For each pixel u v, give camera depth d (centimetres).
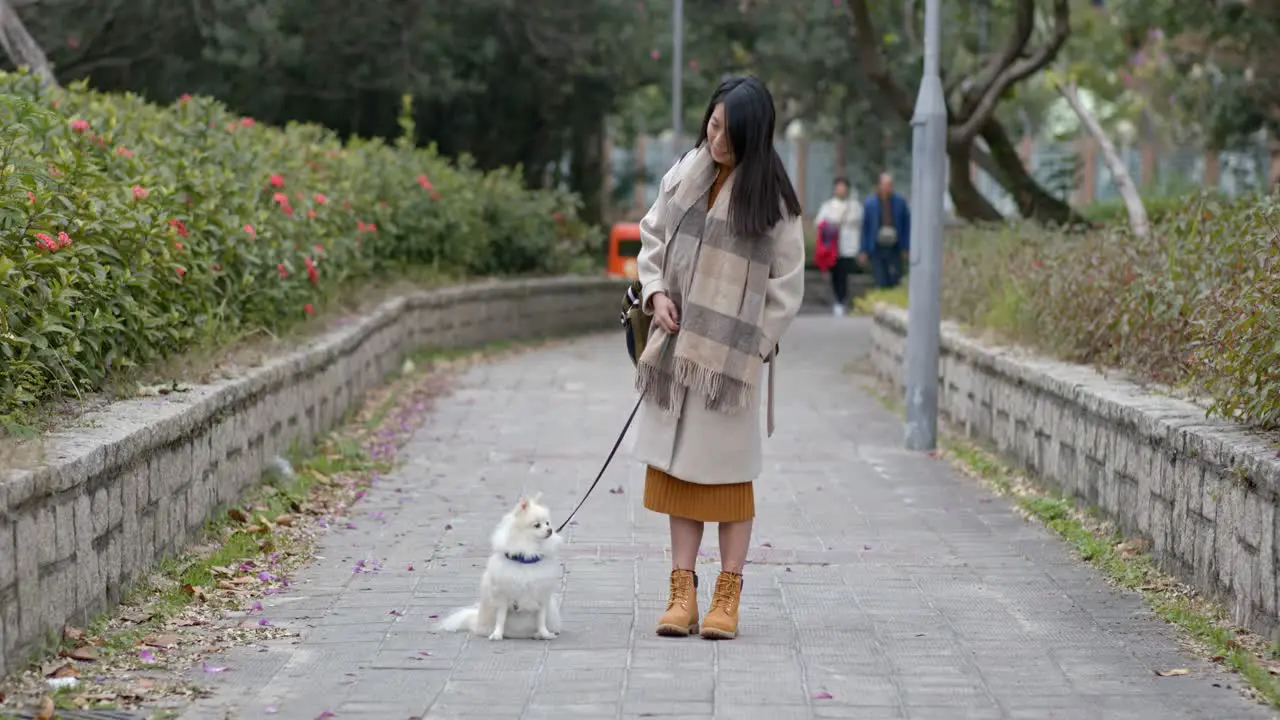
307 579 681
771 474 1001
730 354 567
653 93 3869
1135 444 730
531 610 575
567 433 1173
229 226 980
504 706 489
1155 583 668
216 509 754
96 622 558
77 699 480
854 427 1234
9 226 661
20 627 488
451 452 1074
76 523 538
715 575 693
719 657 551
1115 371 918
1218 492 612
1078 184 2642
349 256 1467
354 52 2334
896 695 504
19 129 771
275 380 895
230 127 1243
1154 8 2342
